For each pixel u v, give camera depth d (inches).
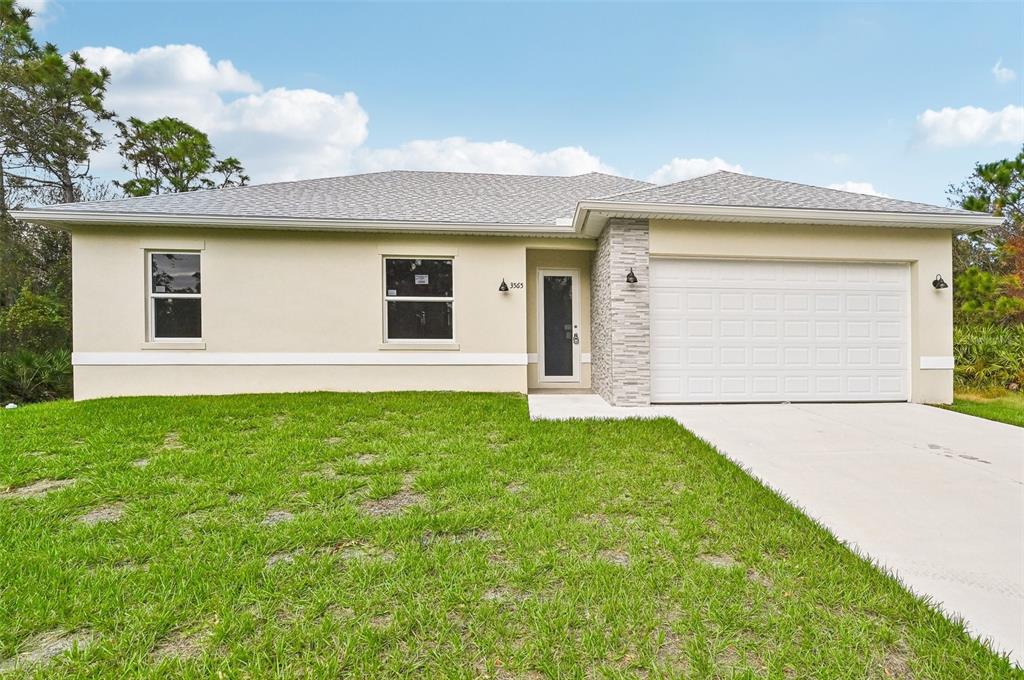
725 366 323.3
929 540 123.4
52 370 433.7
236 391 345.4
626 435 220.7
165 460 179.8
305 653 79.4
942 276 327.6
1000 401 345.1
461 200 423.5
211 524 127.7
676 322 320.8
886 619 89.7
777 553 114.8
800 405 315.0
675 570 105.7
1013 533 127.6
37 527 126.0
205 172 991.6
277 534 121.1
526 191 474.6
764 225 319.3
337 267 354.0
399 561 108.6
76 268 330.6
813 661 77.9
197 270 346.9
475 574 103.7
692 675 74.8
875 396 330.6
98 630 85.7
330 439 215.5
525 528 126.2
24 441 205.3
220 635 83.0
